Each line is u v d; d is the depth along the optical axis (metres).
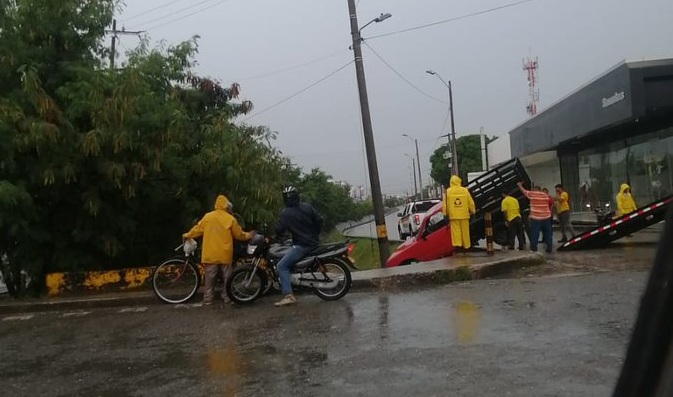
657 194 23.83
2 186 10.37
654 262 2.19
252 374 6.01
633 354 2.27
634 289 8.86
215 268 10.24
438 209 16.88
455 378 5.44
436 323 7.55
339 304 9.34
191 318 9.09
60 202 12.16
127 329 8.59
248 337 7.58
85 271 11.98
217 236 10.16
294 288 10.14
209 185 13.47
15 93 11.42
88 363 6.82
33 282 12.34
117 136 11.22
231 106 18.69
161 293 10.64
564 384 5.08
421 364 5.92
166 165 12.43
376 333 7.27
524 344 6.32
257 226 13.86
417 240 16.47
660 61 20.05
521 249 16.45
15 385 6.11
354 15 20.02
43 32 12.14
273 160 14.57
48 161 11.26
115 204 12.41
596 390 4.90
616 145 27.22
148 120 11.84
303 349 6.80
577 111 25.97
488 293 9.38
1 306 10.62
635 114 20.16
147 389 5.76
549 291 9.15
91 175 11.76
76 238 11.99
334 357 6.39
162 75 14.03
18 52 11.81
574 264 12.71
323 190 57.75
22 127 10.87
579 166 31.72
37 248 12.20
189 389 5.67
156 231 13.57
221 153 13.17
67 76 12.12
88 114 11.68
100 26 13.11
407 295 9.78
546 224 15.88
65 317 9.88
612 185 27.84
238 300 9.95
